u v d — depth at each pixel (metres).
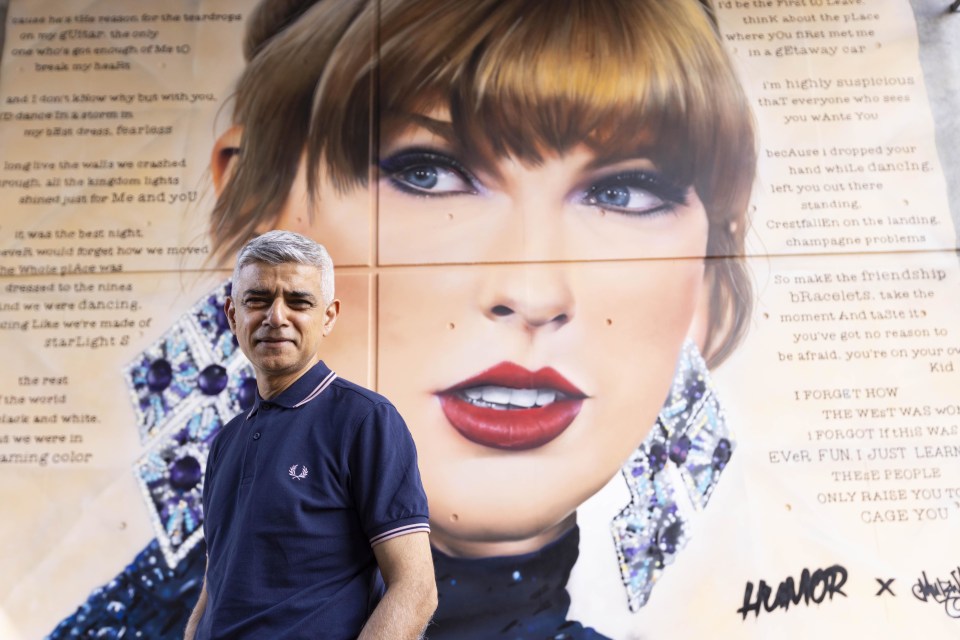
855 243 2.69
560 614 2.41
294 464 1.33
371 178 2.71
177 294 2.66
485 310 2.62
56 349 2.62
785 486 2.50
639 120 2.75
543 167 2.71
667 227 2.68
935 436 2.54
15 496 2.51
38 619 2.42
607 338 2.61
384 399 1.41
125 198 2.73
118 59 2.85
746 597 2.41
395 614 1.22
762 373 2.59
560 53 2.79
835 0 2.86
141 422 2.57
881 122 2.78
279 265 1.42
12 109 2.81
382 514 1.30
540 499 2.50
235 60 2.83
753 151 2.75
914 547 2.45
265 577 1.27
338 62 2.80
